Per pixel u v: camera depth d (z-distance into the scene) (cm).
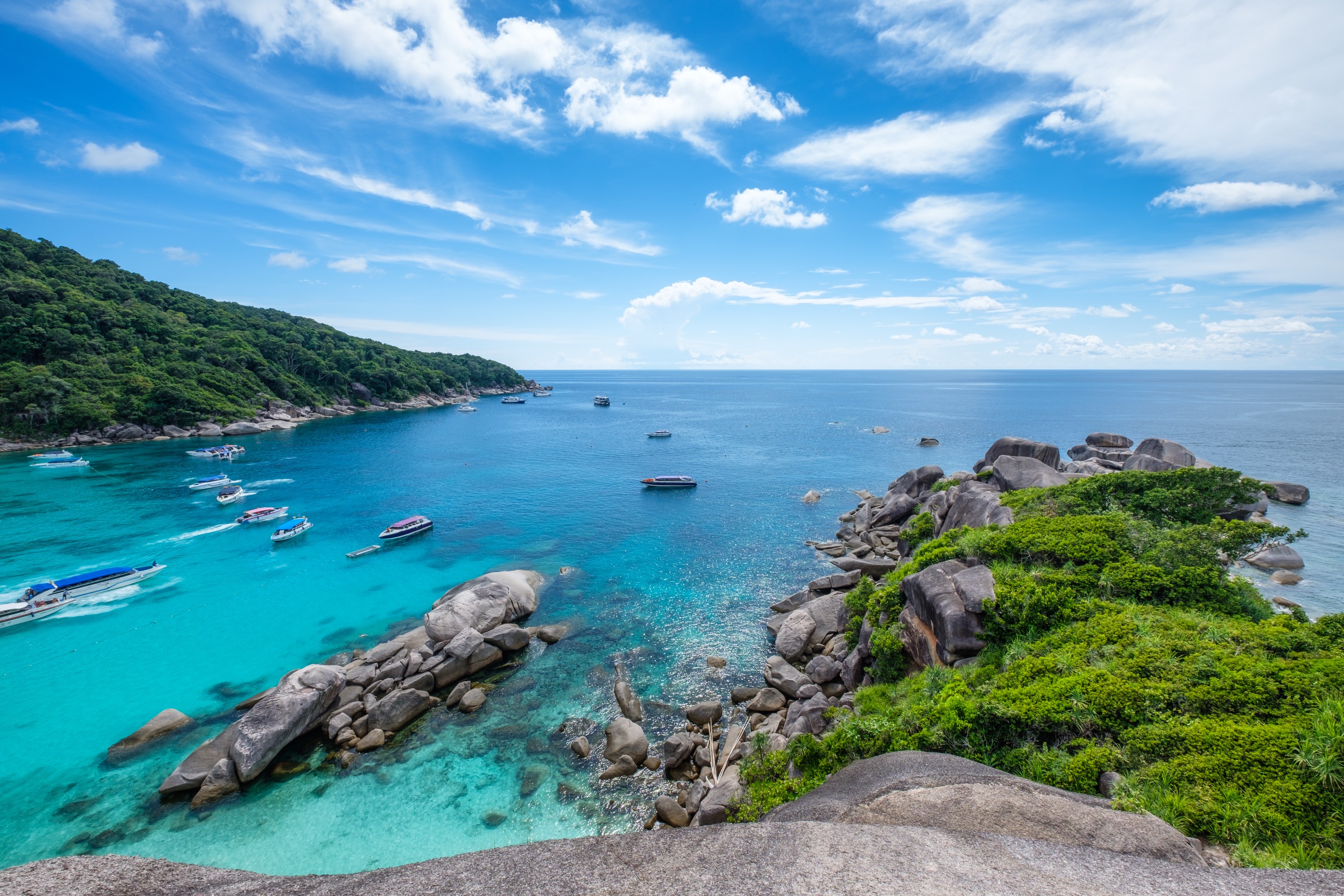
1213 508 2872
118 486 7625
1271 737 1251
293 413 14538
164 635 3719
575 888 546
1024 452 5078
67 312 12156
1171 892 596
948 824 839
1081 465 5628
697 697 3014
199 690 3123
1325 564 4319
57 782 2447
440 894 538
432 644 3366
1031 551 2528
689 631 3719
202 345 14025
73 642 3612
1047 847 668
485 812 2269
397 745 2652
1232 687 1476
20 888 519
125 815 2267
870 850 620
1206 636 1775
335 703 2834
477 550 5312
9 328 10956
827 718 2478
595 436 12562
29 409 10050
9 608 3844
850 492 7350
